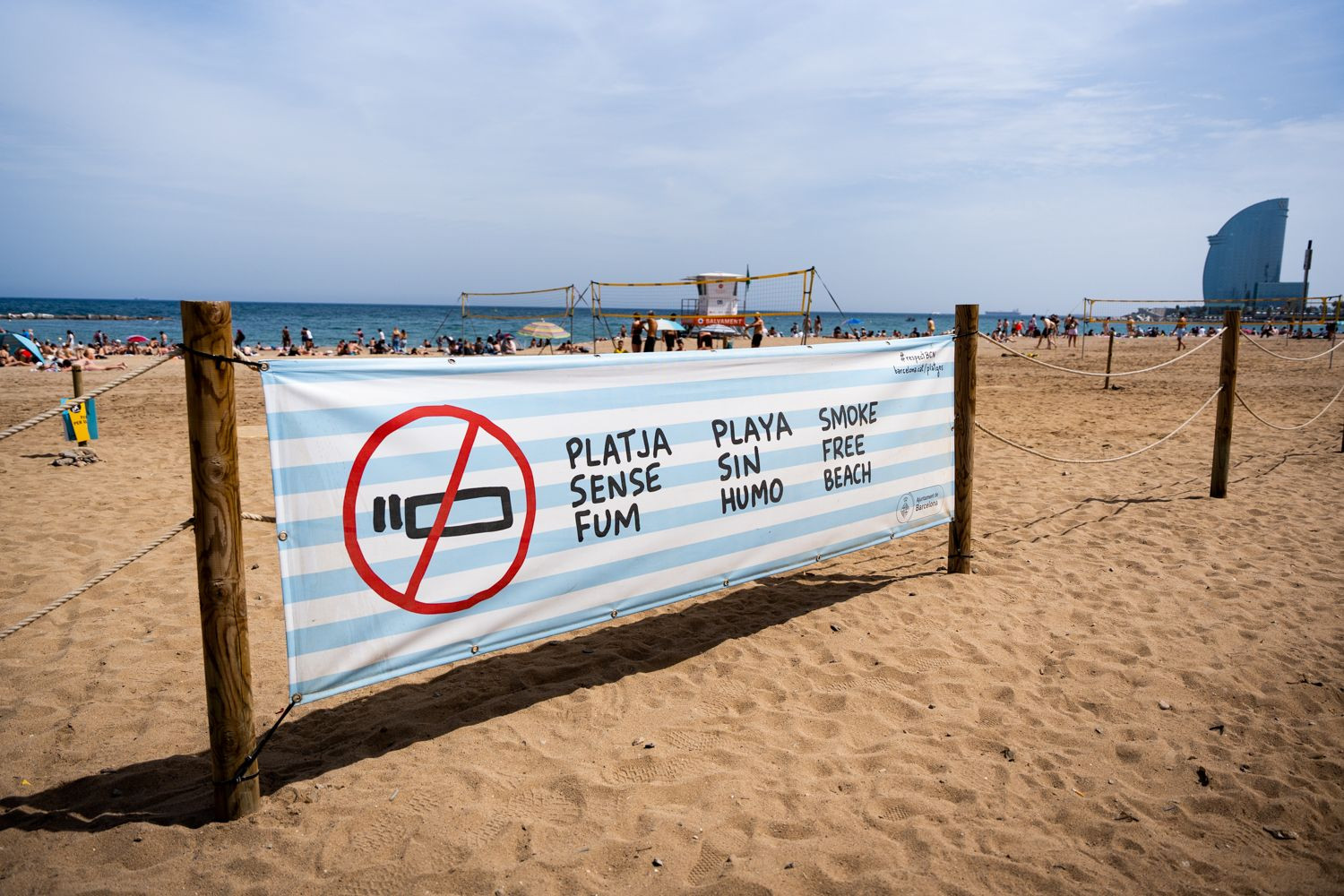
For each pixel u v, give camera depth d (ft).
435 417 9.59
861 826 8.49
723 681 11.93
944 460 16.62
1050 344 107.04
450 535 9.80
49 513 21.42
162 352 91.56
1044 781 9.37
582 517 11.11
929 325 74.02
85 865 7.88
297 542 8.59
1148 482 25.50
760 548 13.44
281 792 9.07
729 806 8.84
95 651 12.98
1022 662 12.53
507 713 10.99
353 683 9.10
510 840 8.24
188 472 27.40
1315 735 10.32
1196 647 12.97
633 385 11.59
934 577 16.65
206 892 7.51
